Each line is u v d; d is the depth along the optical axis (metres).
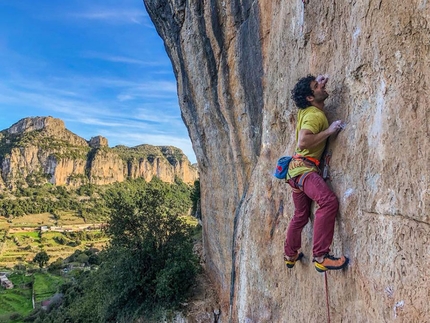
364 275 2.83
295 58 4.57
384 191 2.67
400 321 2.40
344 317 3.14
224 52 8.01
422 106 2.38
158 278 12.44
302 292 4.07
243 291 6.00
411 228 2.39
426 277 2.23
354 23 3.21
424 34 2.40
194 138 12.06
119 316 13.33
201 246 19.78
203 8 8.41
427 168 2.29
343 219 3.13
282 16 5.14
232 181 9.45
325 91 3.47
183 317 11.68
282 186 5.07
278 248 4.94
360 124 3.04
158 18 11.09
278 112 5.32
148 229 13.82
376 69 2.87
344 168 3.18
